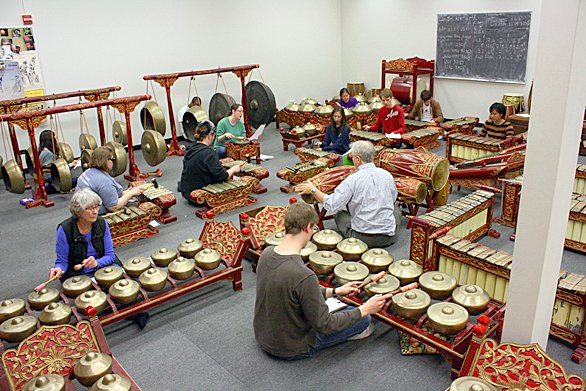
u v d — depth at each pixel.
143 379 2.71
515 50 7.80
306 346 2.70
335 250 3.46
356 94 10.20
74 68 7.32
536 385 2.03
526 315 2.25
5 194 6.16
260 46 9.24
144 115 7.62
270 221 3.88
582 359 2.71
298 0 9.55
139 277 3.21
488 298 2.72
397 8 9.24
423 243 3.38
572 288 2.72
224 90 9.01
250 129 8.36
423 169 4.45
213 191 4.91
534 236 2.12
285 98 9.88
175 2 8.06
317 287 2.51
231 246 3.60
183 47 8.30
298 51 9.81
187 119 8.27
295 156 7.09
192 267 3.28
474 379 2.06
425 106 7.79
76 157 7.62
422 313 2.67
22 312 2.90
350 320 2.59
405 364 2.73
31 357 2.38
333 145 6.39
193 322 3.22
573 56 1.83
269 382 2.64
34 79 6.98
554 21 1.85
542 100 1.95
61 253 3.21
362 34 9.99
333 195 3.86
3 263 4.25
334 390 2.56
